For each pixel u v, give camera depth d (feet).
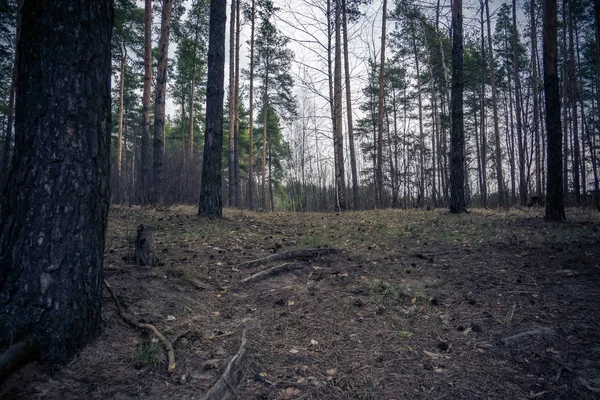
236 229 24.27
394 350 9.61
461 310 11.88
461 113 36.73
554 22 26.35
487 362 9.00
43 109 8.04
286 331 10.55
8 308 7.59
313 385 8.11
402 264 16.92
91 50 8.59
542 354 9.16
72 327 8.08
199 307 11.78
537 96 62.34
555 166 27.25
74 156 8.28
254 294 13.42
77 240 8.30
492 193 98.27
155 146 37.76
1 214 8.03
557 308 11.50
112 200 45.39
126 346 8.90
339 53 41.75
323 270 16.14
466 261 17.21
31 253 7.79
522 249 18.62
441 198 63.98
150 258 14.48
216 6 28.78
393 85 90.38
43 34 8.10
